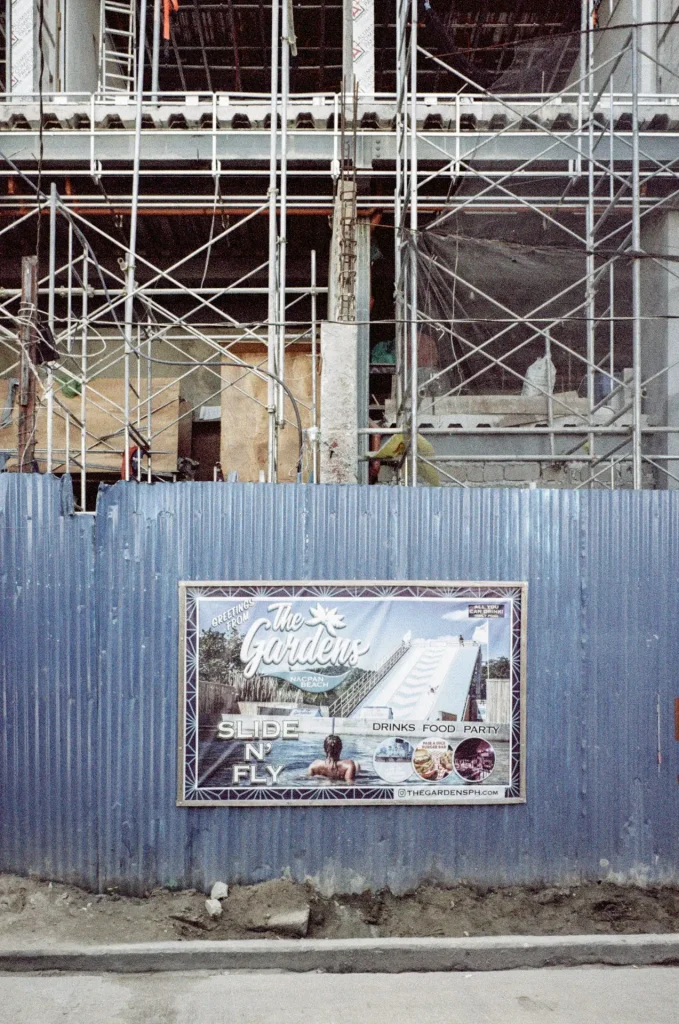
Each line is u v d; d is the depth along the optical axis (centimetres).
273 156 823
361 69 1077
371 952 475
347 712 539
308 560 546
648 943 488
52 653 535
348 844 539
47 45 1073
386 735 540
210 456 1121
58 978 457
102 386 1013
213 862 534
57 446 982
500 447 899
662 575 565
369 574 550
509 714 547
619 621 562
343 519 549
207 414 1123
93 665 535
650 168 901
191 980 459
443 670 545
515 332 912
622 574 563
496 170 923
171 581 539
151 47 1484
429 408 900
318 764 537
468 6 1320
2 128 931
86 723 534
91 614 537
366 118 929
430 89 1534
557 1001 441
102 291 922
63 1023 411
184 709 531
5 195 945
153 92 966
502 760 546
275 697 536
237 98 1545
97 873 529
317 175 945
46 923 498
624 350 917
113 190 981
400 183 920
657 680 562
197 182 979
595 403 915
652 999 444
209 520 542
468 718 545
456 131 891
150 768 532
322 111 930
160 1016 419
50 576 537
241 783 533
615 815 557
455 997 445
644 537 565
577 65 1105
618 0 1064
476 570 555
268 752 535
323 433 703
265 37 1489
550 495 562
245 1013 423
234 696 535
